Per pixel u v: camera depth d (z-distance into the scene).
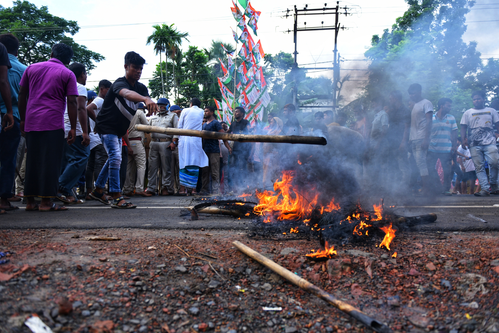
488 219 3.49
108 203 4.91
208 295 1.86
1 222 3.28
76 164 4.87
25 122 3.90
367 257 2.27
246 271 2.12
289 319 1.72
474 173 7.91
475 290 1.88
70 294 1.69
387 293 1.93
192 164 6.56
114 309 1.63
